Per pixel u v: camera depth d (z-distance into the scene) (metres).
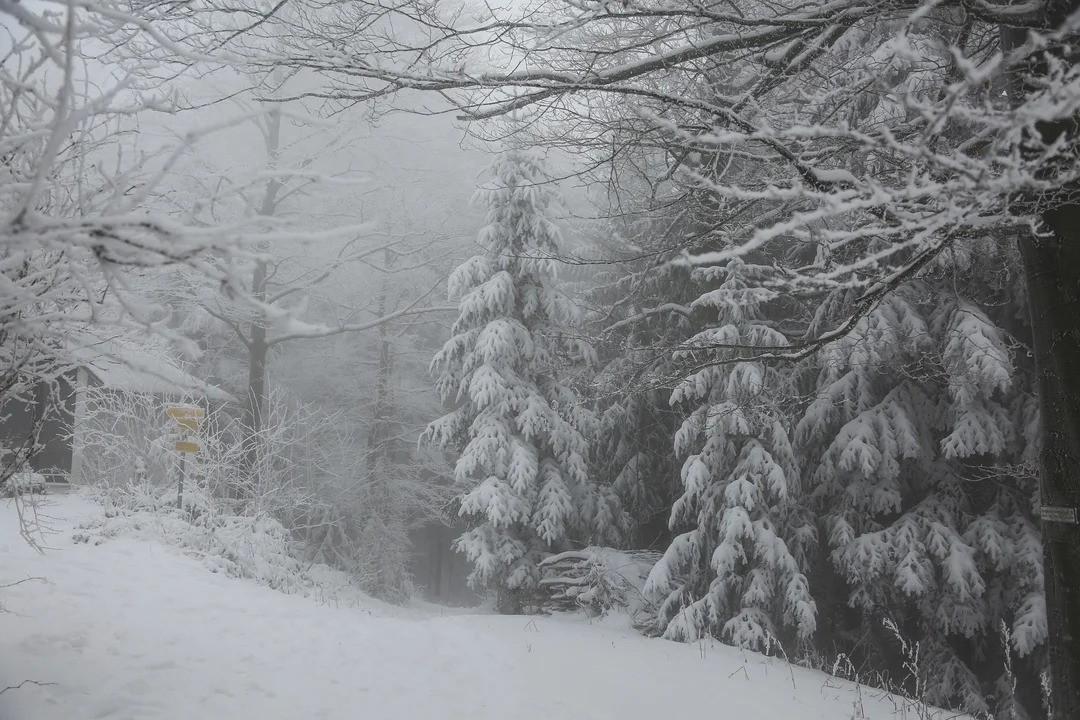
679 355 12.27
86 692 5.17
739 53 7.17
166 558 10.53
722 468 12.95
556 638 9.66
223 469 14.64
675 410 16.62
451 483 25.38
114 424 14.06
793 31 5.57
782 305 14.06
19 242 2.02
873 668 12.40
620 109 7.56
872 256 3.18
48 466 15.66
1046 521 4.93
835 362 11.18
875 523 12.59
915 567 11.55
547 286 17.64
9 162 3.05
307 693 6.10
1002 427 11.60
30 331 2.68
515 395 16.94
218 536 12.20
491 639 8.93
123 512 12.43
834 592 13.50
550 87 5.91
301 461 22.53
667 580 13.01
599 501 17.12
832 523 12.83
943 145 5.14
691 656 9.63
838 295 11.70
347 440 23.89
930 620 12.26
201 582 9.51
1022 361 12.23
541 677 7.56
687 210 8.10
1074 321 4.81
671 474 17.34
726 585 12.31
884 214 3.97
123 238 2.06
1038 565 11.21
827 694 8.30
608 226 16.12
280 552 13.35
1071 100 2.32
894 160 5.32
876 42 7.50
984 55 6.48
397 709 6.07
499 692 6.89
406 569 25.56
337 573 20.16
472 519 17.25
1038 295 4.98
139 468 13.73
